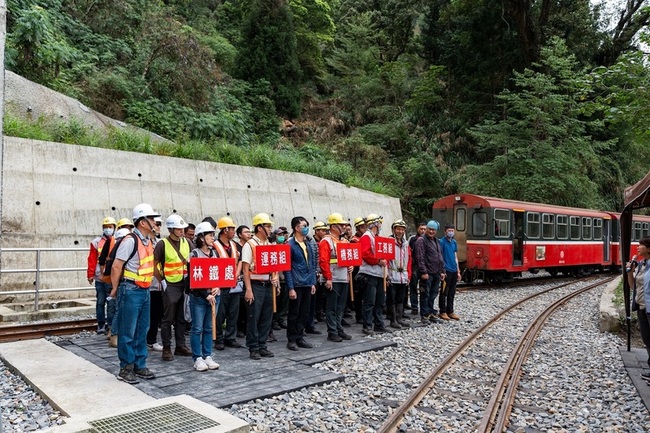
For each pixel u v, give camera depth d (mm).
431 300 11078
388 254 9828
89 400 5617
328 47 36000
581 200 26078
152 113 18719
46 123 14195
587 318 12438
